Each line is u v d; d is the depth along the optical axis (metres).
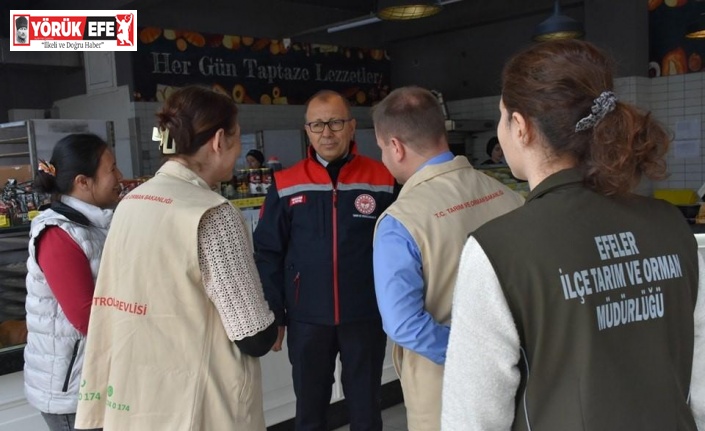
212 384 1.44
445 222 1.48
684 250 0.99
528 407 0.91
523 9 7.40
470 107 8.33
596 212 0.95
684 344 0.98
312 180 2.27
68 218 1.75
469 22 7.96
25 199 2.53
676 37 6.52
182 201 1.43
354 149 2.34
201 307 1.43
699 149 6.46
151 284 1.42
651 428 0.91
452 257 1.47
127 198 1.52
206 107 1.49
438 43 8.65
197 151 1.51
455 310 0.96
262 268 2.30
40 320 1.76
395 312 1.43
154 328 1.43
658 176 0.96
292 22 8.17
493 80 8.03
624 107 0.92
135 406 1.44
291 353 2.30
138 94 6.86
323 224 2.23
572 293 0.89
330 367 2.29
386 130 1.62
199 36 7.33
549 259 0.90
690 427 0.97
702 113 6.41
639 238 0.96
